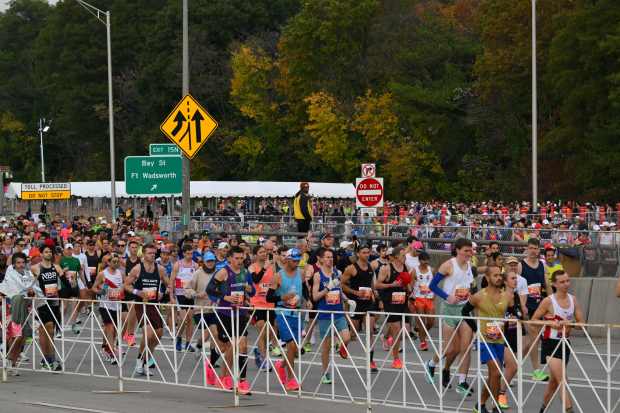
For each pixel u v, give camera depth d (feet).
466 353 94.17
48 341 119.65
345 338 98.58
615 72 352.28
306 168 508.94
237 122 533.14
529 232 203.62
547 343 84.17
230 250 110.93
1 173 408.67
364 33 478.18
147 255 119.85
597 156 346.95
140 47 602.03
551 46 378.32
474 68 427.33
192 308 109.29
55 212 425.69
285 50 482.28
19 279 117.91
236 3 558.97
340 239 226.17
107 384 110.42
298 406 94.84
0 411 93.50
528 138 418.72
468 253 98.32
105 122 600.80
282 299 102.37
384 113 449.06
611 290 149.07
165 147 197.26
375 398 99.09
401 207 306.96
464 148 464.65
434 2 552.82
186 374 116.16
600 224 247.29
